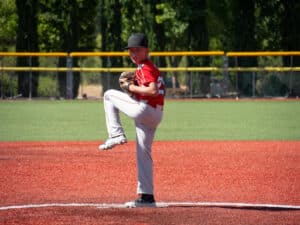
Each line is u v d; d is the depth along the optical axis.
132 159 33.31
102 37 97.62
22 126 52.69
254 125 53.72
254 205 22.48
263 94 83.00
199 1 94.38
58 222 19.70
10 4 105.44
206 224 19.55
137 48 21.69
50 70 83.88
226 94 83.56
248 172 29.50
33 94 85.06
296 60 83.31
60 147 38.62
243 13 90.75
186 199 23.61
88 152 36.19
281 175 28.73
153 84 21.44
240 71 83.19
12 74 84.88
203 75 84.06
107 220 19.95
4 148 38.16
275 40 95.00
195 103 78.50
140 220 19.98
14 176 28.19
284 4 92.56
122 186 26.05
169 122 56.62
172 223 19.62
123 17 102.31
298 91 82.56
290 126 52.88
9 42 110.25
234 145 39.97
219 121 57.28
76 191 25.02
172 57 103.50
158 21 95.94
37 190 25.17
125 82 21.72
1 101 82.56
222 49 110.62
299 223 19.83
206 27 95.50
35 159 33.34
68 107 73.00
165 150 37.50
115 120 22.06
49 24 98.56
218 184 26.66
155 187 25.98
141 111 21.58
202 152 36.56
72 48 96.56
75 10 96.38
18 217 20.33
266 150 37.50
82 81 84.88
